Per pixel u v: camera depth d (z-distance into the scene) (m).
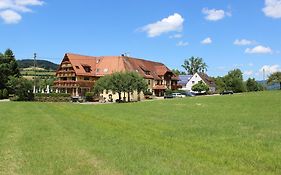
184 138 19.12
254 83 142.25
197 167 11.65
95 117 32.81
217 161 12.77
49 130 21.89
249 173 11.10
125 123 27.30
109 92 99.75
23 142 16.95
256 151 15.00
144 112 40.47
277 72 121.31
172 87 135.38
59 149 15.01
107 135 19.61
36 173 10.97
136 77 87.19
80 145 16.06
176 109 45.28
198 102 58.16
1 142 16.97
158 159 12.88
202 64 171.38
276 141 17.98
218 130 22.77
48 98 92.75
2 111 39.09
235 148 15.77
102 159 12.89
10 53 112.94
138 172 10.92
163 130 22.83
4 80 102.94
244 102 52.47
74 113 37.72
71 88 112.56
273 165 12.23
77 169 11.40
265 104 46.84
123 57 118.06
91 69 115.88
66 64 114.69
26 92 90.31
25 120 28.62
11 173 10.98
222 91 129.25
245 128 23.81
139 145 16.11
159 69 130.62
